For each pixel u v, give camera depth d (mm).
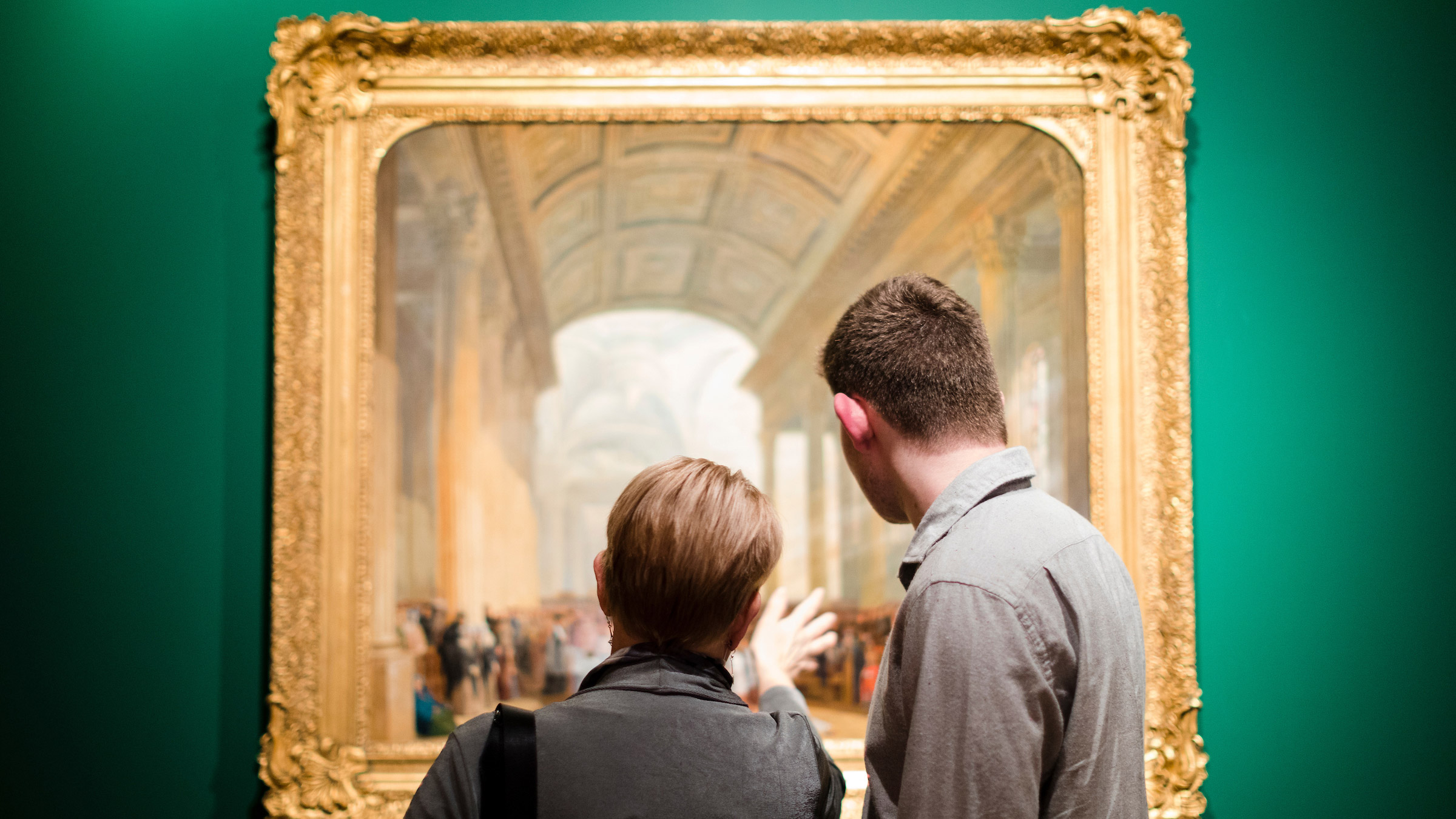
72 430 2004
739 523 1103
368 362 1980
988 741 1023
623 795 994
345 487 1948
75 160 2047
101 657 1967
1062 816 1065
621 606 1119
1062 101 2037
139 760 1956
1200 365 2094
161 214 2045
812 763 1109
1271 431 2086
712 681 1108
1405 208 2137
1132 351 1998
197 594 1984
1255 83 2146
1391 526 2074
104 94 2059
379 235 2037
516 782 998
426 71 2018
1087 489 2000
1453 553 2070
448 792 1031
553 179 2252
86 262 2031
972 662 1051
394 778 1941
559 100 2020
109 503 1993
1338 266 2123
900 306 1289
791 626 1679
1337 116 2146
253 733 1970
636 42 2023
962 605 1079
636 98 2025
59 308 2023
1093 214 2021
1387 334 2111
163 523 1995
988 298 2100
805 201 2330
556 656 2295
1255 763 2025
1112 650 1110
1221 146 2137
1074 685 1096
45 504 1988
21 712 1955
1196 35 2152
